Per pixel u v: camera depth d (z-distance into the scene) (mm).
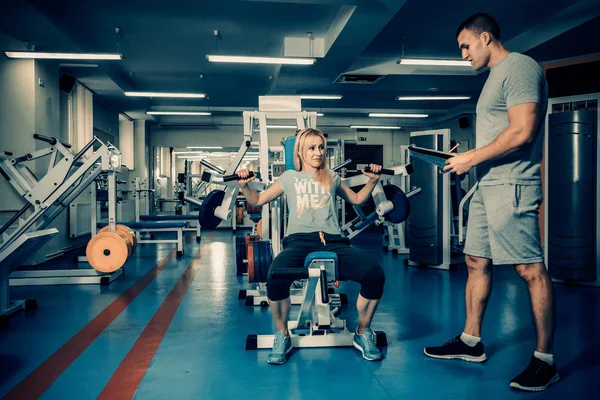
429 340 2162
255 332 2324
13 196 4547
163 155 12789
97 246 3629
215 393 1579
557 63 5730
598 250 3457
